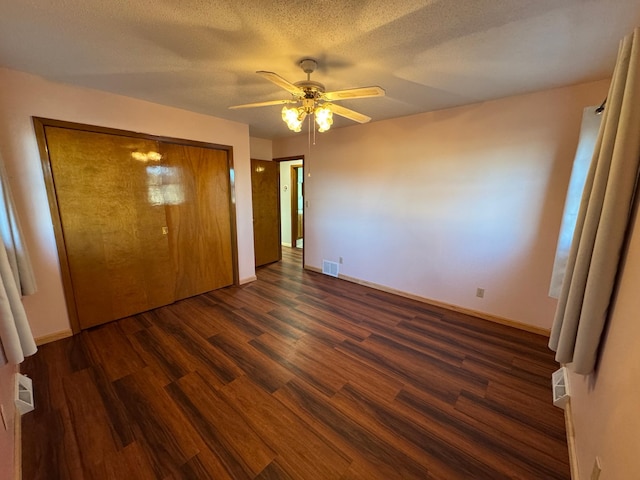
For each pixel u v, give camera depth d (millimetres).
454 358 2275
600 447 1098
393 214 3564
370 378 2031
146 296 3080
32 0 1260
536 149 2490
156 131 2916
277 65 1942
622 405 953
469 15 1371
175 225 3260
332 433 1575
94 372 2066
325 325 2826
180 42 1653
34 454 1428
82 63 1947
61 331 2520
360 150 3771
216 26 1486
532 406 1775
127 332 2646
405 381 2000
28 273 2076
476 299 3021
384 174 3568
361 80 2197
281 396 1849
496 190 2748
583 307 1223
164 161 3055
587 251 1218
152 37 1599
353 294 3684
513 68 1973
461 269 3086
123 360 2215
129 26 1487
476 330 2740
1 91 2061
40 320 2406
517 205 2654
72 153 2432
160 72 2082
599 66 1914
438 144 3062
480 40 1606
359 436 1557
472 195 2900
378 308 3248
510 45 1659
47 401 1776
